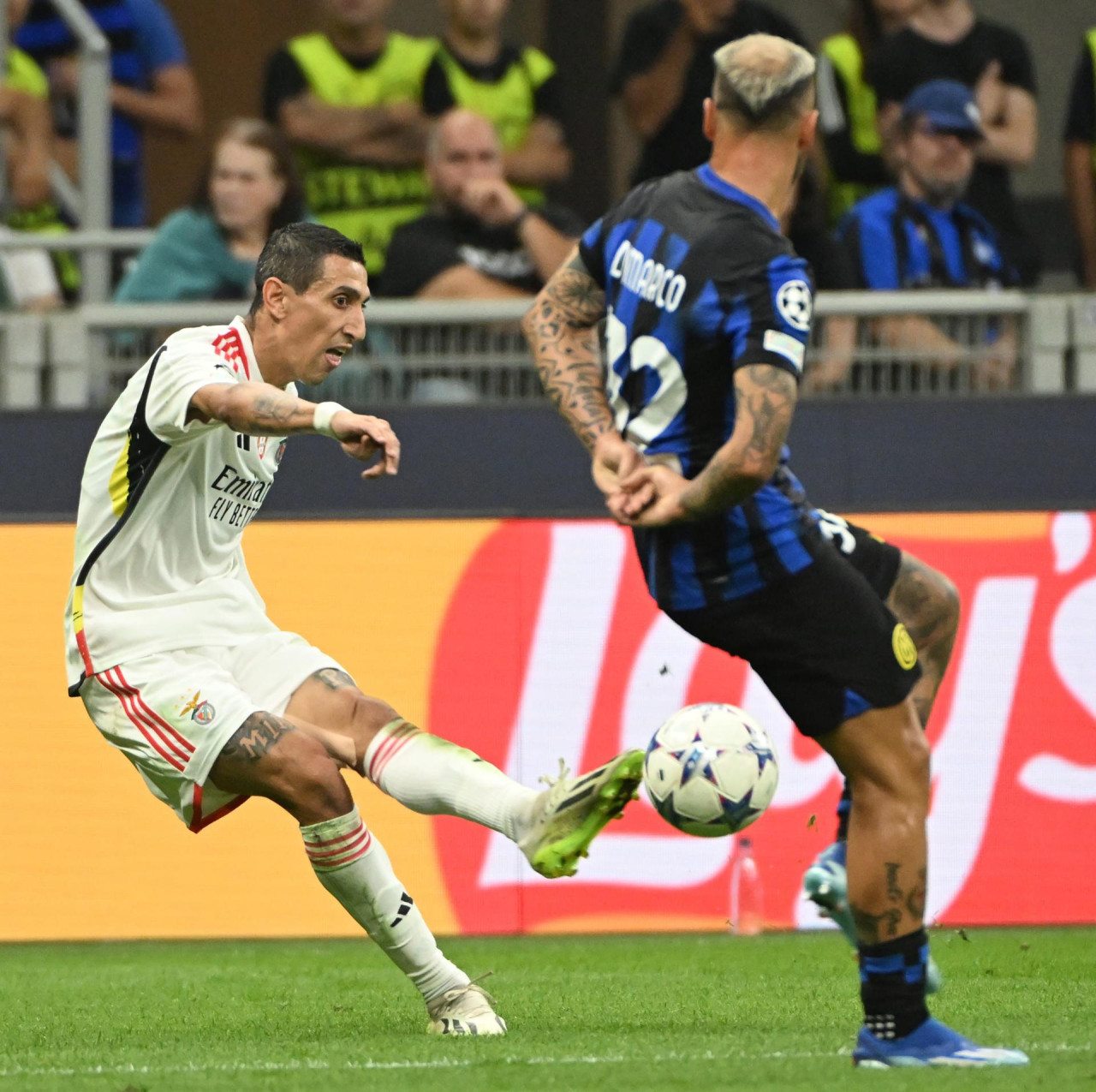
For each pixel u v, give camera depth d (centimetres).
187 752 1425
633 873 2483
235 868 2467
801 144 1167
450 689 2481
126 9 3438
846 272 3091
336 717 1475
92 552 1459
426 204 3183
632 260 1184
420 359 2897
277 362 1451
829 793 2486
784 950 2255
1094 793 2495
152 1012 1664
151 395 1392
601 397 1245
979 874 2484
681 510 1104
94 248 3061
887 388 2894
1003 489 2759
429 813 1430
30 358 2884
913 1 3184
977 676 2489
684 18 3172
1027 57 3259
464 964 2103
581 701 2489
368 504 2750
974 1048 1179
